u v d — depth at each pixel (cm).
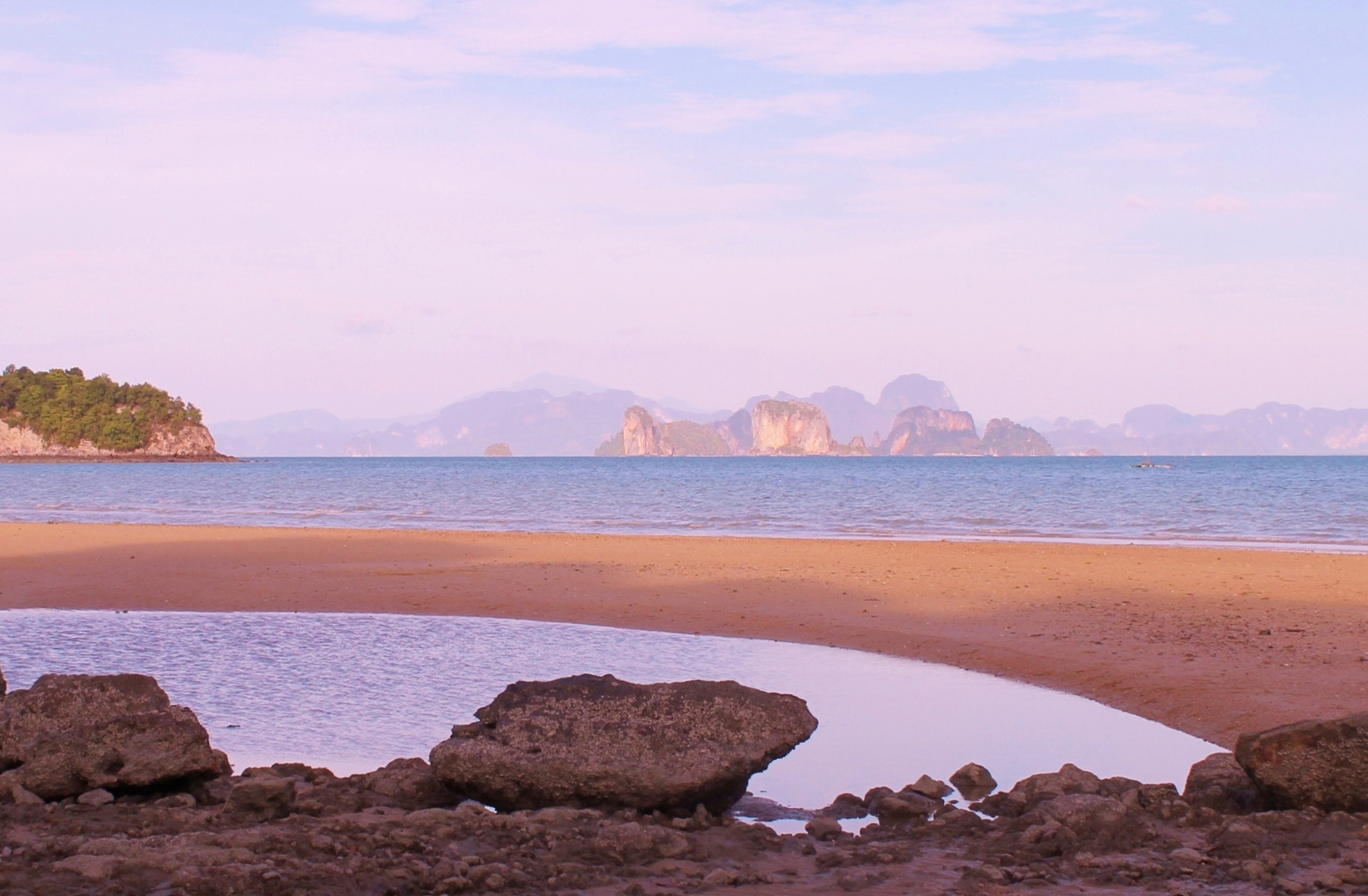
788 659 1634
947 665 1593
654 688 966
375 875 672
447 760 899
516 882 680
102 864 666
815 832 845
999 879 701
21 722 959
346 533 4044
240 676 1483
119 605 2173
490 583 2483
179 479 11738
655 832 782
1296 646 1609
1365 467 17262
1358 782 841
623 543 3600
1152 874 712
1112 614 1988
